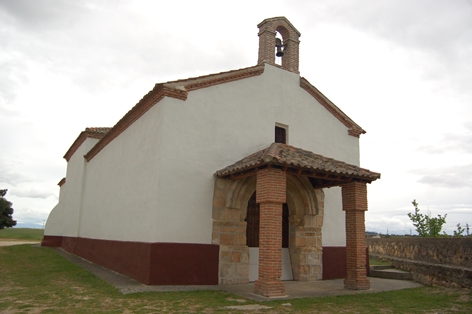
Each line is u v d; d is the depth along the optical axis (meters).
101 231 15.77
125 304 7.93
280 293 9.07
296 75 14.41
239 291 9.70
